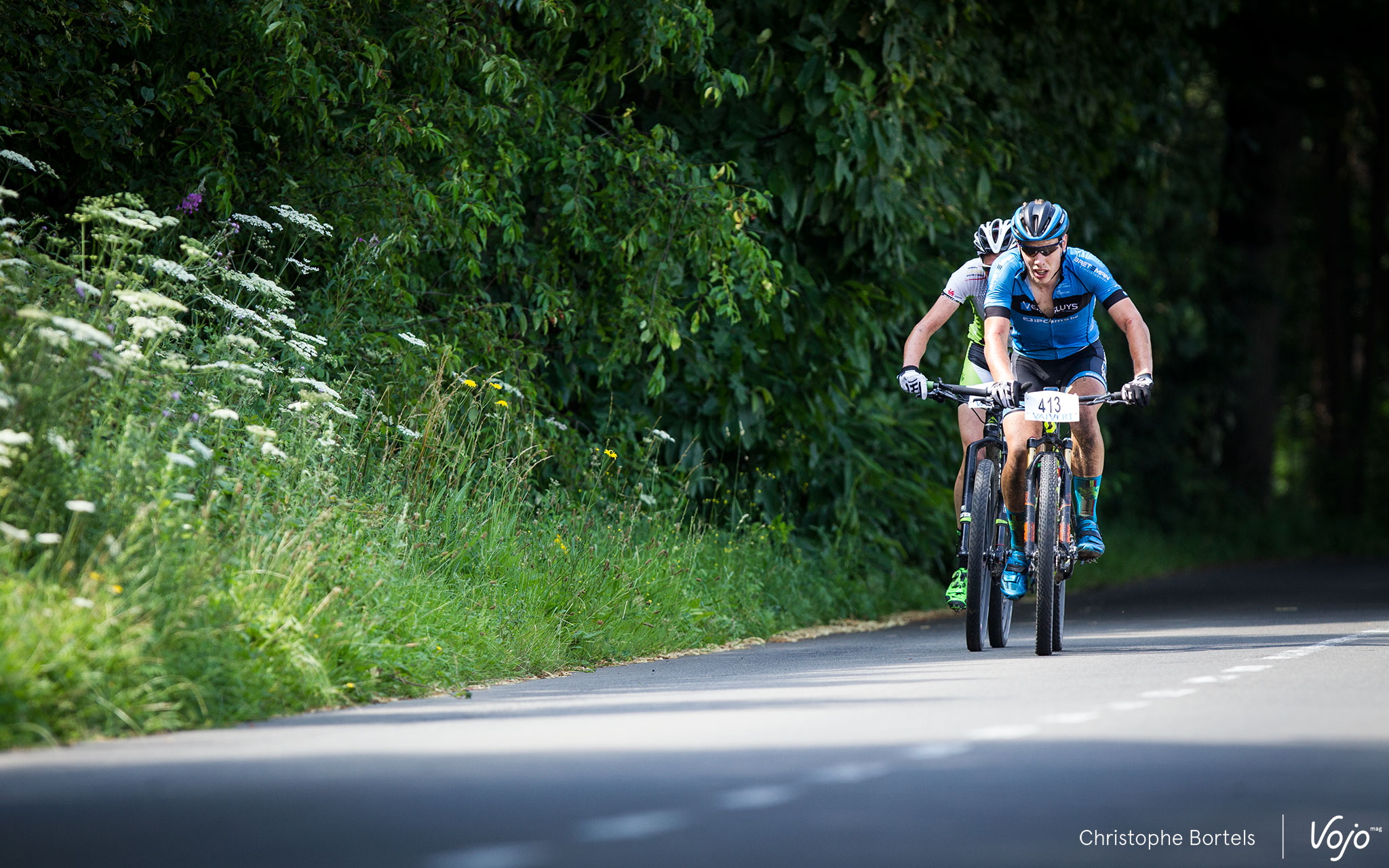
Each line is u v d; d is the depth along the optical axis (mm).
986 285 37812
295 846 14820
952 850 14719
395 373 38969
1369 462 145250
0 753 20297
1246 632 40375
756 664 34500
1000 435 36312
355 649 27766
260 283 33688
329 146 41094
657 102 50094
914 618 53594
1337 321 148000
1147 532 94812
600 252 45250
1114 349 82625
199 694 23203
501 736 21781
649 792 17375
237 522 28250
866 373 53125
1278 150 113688
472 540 35625
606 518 43031
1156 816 16062
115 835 15305
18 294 27906
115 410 28547
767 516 51406
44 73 35344
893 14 49188
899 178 50562
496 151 42719
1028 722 22281
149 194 38219
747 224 48250
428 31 39688
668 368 50344
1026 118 62281
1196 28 90875
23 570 24109
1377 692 25547
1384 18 102312
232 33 38281
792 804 16734
